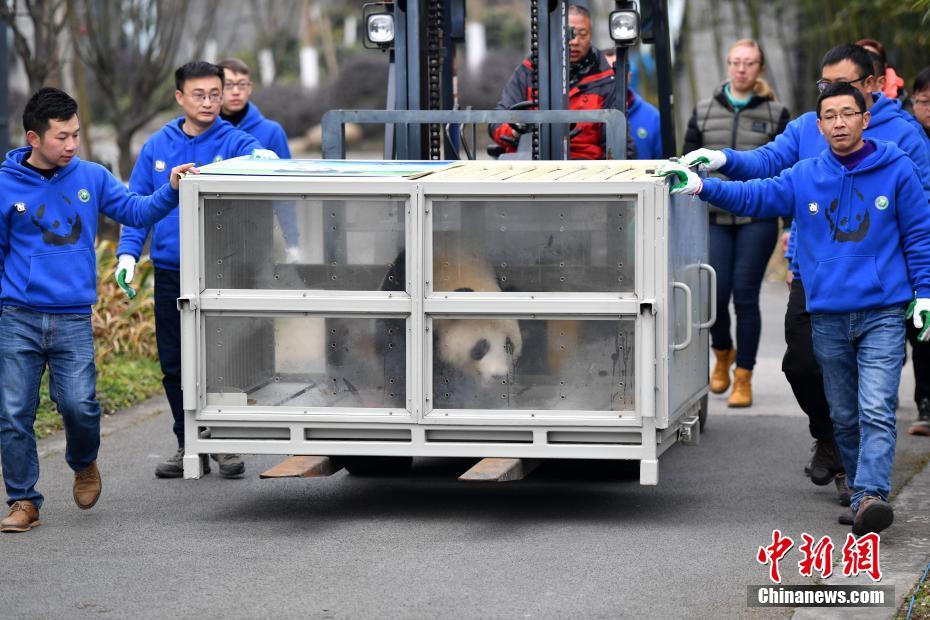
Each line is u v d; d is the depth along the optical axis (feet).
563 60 36.68
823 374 29.81
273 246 30.19
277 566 27.50
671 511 32.14
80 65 66.08
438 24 38.17
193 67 35.19
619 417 29.48
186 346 30.35
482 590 25.77
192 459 30.68
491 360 29.81
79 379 30.35
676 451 39.09
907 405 45.65
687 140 45.34
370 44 38.27
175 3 68.39
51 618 24.36
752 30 84.43
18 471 30.40
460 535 29.96
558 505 32.89
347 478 36.09
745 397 45.78
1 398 30.04
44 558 28.17
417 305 29.58
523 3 198.90
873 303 28.32
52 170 30.01
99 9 68.90
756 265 44.83
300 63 171.42
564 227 29.32
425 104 37.68
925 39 62.59
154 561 27.91
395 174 30.19
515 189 29.14
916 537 29.27
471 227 29.50
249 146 35.68
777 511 32.09
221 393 30.58
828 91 28.12
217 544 29.25
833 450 32.96
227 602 25.14
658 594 25.48
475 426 29.89
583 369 29.60
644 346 29.14
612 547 28.86
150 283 56.29
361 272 29.99
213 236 30.32
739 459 38.04
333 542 29.35
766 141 44.29
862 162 28.22
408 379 29.86
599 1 115.24
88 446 31.01
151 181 35.63
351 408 30.22
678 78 98.73
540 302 29.37
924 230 28.12
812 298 29.04
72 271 30.01
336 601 25.13
